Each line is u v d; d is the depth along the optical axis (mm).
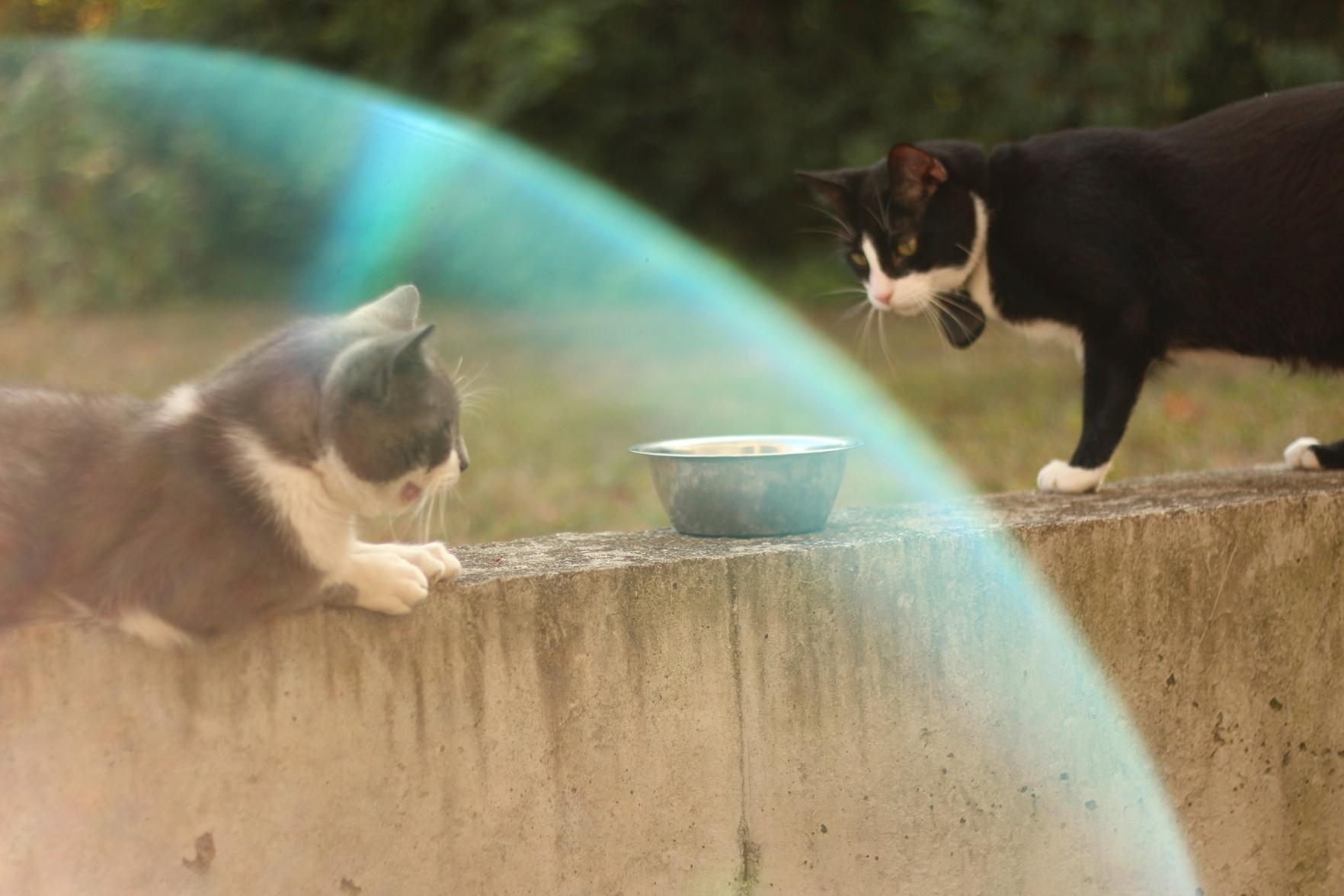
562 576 2660
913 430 4211
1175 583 2801
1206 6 6094
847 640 2725
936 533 2748
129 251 8219
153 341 6441
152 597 2564
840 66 8414
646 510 3586
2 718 2586
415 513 2766
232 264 8523
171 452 2584
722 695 2701
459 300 8414
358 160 8305
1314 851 2869
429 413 2629
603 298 8406
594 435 4363
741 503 2762
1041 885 2797
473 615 2645
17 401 2639
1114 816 2809
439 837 2656
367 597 2615
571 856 2684
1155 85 6195
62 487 2598
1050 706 2779
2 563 2584
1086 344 2979
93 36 8555
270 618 2607
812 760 2727
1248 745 2838
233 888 2627
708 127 8516
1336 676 2857
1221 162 2939
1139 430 3936
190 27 8578
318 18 8617
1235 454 3725
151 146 8438
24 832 2596
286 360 2611
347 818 2639
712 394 5086
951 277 3068
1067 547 2770
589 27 7844
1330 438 3775
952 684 2754
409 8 7812
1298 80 6164
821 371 5570
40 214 8211
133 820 2607
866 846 2748
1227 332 2963
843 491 3660
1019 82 6512
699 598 2689
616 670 2678
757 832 2721
